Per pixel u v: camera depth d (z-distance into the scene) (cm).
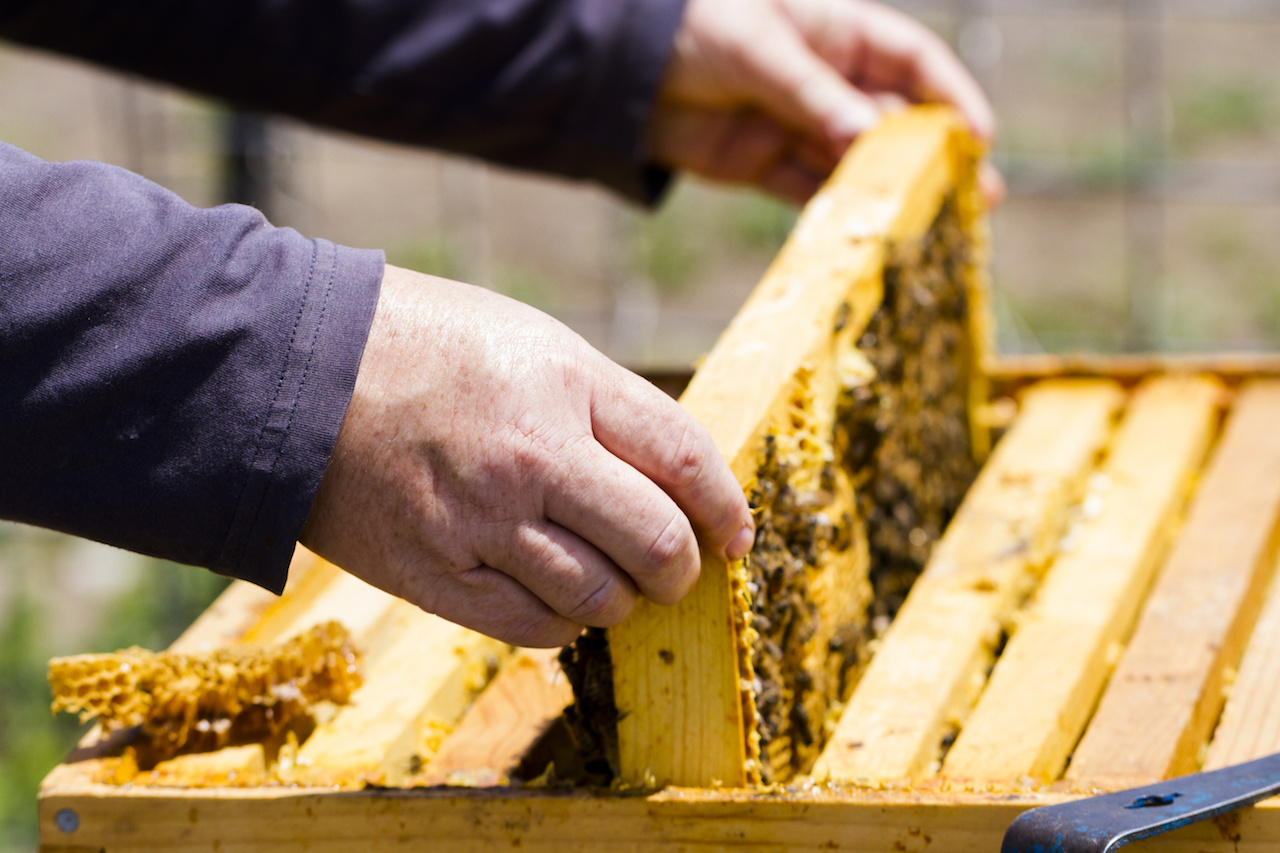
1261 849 112
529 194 462
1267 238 421
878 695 120
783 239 433
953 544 129
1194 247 419
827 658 122
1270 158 430
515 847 115
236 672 120
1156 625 125
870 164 131
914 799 114
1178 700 121
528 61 143
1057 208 450
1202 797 111
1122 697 121
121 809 117
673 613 114
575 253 425
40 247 112
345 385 112
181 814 117
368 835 116
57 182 113
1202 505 133
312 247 114
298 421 112
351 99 144
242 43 143
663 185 148
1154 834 111
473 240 387
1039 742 118
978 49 354
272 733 121
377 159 478
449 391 112
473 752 122
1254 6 415
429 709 123
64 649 262
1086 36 529
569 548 112
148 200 114
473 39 143
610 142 144
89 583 291
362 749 120
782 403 118
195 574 272
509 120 144
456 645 125
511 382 112
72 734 237
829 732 122
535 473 112
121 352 112
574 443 112
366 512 113
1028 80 501
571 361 113
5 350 112
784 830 114
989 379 145
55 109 457
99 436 113
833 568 122
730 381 118
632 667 115
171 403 112
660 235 437
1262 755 118
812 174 145
